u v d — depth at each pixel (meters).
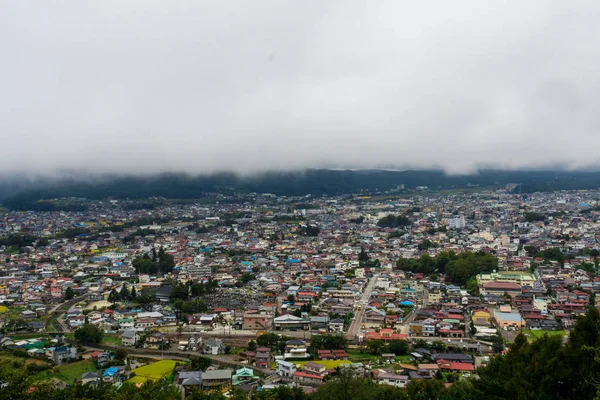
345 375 153.62
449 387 143.25
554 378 95.31
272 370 192.50
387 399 140.75
